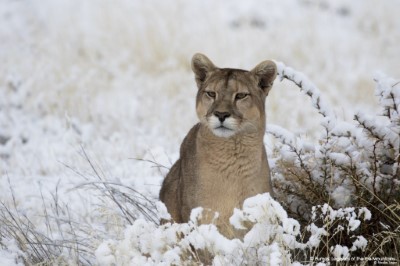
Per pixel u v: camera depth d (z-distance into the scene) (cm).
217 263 756
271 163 996
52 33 2533
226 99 893
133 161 1343
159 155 1238
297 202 973
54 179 1232
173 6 2703
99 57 2345
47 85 1862
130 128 1616
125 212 1000
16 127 1625
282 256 764
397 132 918
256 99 922
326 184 957
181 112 1772
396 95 920
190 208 877
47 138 1559
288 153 973
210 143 864
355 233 923
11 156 1424
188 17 2677
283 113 1723
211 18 2684
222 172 864
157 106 1812
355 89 2109
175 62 2225
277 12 2872
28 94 1838
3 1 2881
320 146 973
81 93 1775
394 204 885
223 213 869
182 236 852
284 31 2617
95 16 2648
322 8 2980
